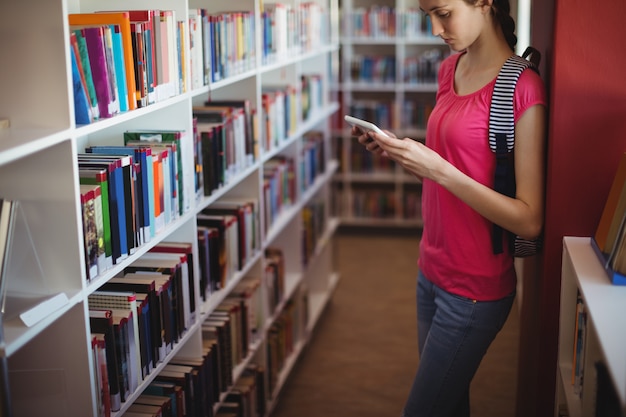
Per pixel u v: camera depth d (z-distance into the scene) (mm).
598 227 2131
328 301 4887
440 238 2283
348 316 4633
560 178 2223
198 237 2674
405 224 6430
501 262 2232
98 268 1906
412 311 4695
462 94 2244
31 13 1678
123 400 2033
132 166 2080
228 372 2891
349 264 5668
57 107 1711
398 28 6188
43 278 1768
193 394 2541
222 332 2822
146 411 2252
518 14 5375
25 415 1855
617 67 2145
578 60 2156
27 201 1754
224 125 2822
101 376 1927
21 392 1850
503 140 2131
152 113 2480
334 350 4145
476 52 2213
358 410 3482
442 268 2283
